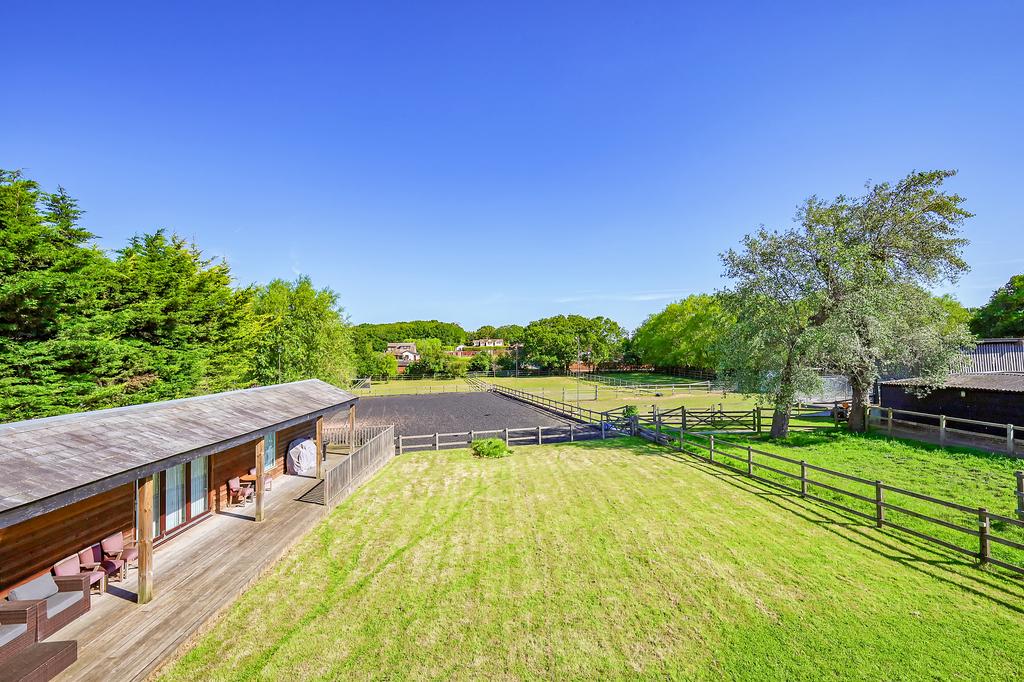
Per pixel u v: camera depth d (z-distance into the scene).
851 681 5.50
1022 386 17.09
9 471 5.73
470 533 10.66
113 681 5.54
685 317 68.94
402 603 7.64
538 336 96.06
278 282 39.06
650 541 9.80
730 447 18.28
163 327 21.55
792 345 18.39
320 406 14.93
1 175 15.27
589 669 5.93
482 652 6.33
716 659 6.02
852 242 18.98
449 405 42.88
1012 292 42.16
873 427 20.84
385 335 138.50
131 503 9.28
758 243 19.03
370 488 14.73
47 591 7.02
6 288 13.30
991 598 7.04
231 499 12.24
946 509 10.52
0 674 5.21
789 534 9.82
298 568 8.99
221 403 11.46
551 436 23.58
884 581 7.70
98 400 16.77
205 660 6.22
